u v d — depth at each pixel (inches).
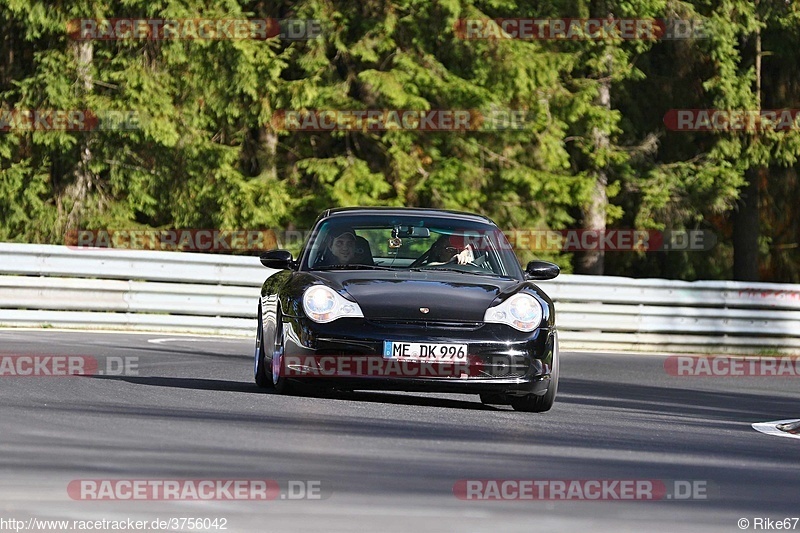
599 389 1589.6
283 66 3102.9
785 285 2593.5
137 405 1103.0
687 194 3806.6
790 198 4313.5
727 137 3784.5
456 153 3371.1
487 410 1225.4
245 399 1182.9
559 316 2440.9
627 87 3897.6
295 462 826.8
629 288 2488.9
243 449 869.8
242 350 1855.3
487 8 3412.9
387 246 1323.8
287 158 3440.0
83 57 3078.2
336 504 699.4
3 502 675.4
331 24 3211.1
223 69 3090.6
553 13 3405.5
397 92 3159.5
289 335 1192.2
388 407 1179.9
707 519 714.8
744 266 4197.8
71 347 1665.8
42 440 876.6
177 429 955.3
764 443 1091.9
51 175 3166.8
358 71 3316.9
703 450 1015.0
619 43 3476.9
